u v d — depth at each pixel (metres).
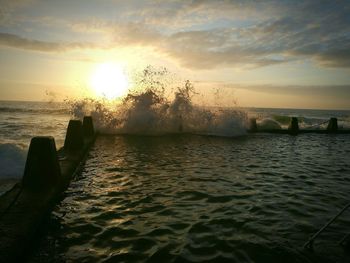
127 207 6.00
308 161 11.27
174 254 4.21
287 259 4.12
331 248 4.43
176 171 9.04
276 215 5.67
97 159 10.67
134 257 4.13
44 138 6.21
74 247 4.39
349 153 13.45
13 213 4.63
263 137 19.08
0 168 8.47
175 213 5.71
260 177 8.58
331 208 6.13
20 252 3.75
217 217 5.53
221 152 12.73
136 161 10.41
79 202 6.25
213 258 4.12
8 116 36.47
